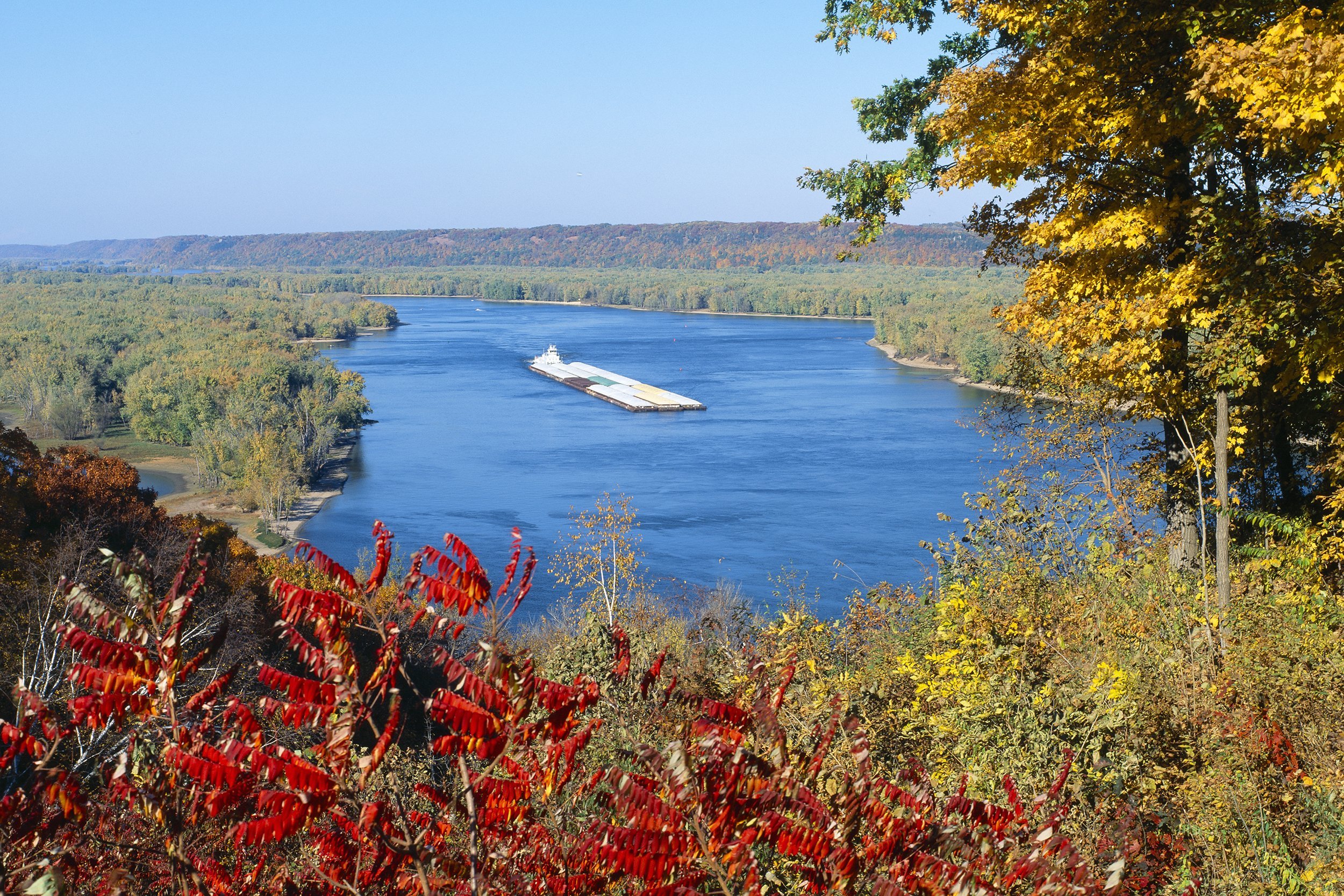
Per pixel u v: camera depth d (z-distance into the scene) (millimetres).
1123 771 7215
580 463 99438
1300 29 10172
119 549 44812
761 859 4199
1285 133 11180
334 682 3580
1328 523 13695
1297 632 10586
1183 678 9609
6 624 20594
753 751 4195
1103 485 17109
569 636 13711
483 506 84438
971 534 15000
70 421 126312
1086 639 11062
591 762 5102
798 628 12445
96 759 6676
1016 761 7328
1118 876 4098
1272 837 7113
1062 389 17234
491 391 156875
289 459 90125
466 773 3738
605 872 3889
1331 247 12406
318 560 3650
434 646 3889
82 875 3938
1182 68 13227
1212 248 12680
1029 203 15414
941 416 116000
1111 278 14234
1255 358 12609
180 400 120875
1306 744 8180
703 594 22453
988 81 14453
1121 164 14562
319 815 3463
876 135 19141
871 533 68062
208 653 3824
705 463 95688
